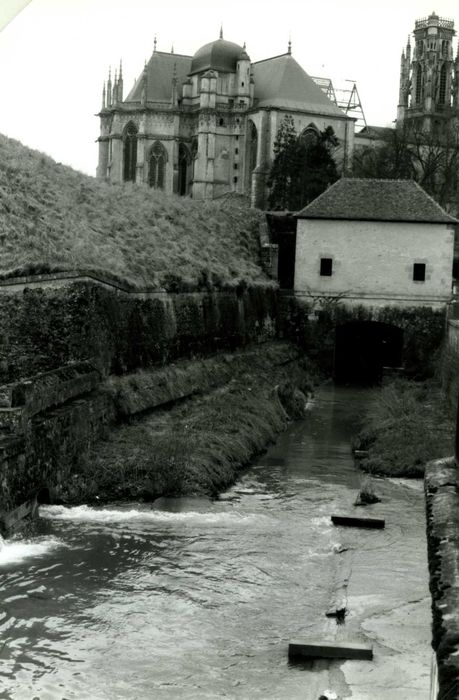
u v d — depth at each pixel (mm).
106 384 27062
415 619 14117
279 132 122875
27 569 16109
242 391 35656
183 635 13477
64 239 32312
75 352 26906
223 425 28969
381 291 50000
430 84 156125
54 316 26969
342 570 16703
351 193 50938
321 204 50719
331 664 12438
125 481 22188
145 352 31844
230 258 49031
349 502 22578
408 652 12766
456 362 35094
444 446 27844
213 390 34844
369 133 152750
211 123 131250
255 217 56219
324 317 50594
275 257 52000
